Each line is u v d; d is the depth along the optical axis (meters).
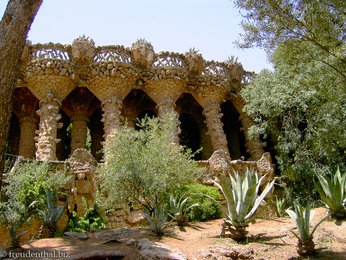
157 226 7.71
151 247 5.77
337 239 6.51
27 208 9.10
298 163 14.30
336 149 13.62
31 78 15.88
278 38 7.84
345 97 8.77
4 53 5.23
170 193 9.81
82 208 11.02
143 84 17.48
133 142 10.02
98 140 20.91
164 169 9.58
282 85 14.98
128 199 9.98
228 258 5.75
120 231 8.27
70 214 10.70
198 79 18.23
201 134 21.17
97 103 19.56
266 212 12.12
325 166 13.58
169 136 10.96
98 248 6.42
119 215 11.14
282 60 8.96
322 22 7.23
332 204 8.32
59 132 21.00
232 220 6.87
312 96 13.59
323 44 7.71
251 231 7.88
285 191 14.18
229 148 22.14
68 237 7.79
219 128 17.67
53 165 11.22
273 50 8.42
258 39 7.94
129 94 19.44
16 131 20.33
